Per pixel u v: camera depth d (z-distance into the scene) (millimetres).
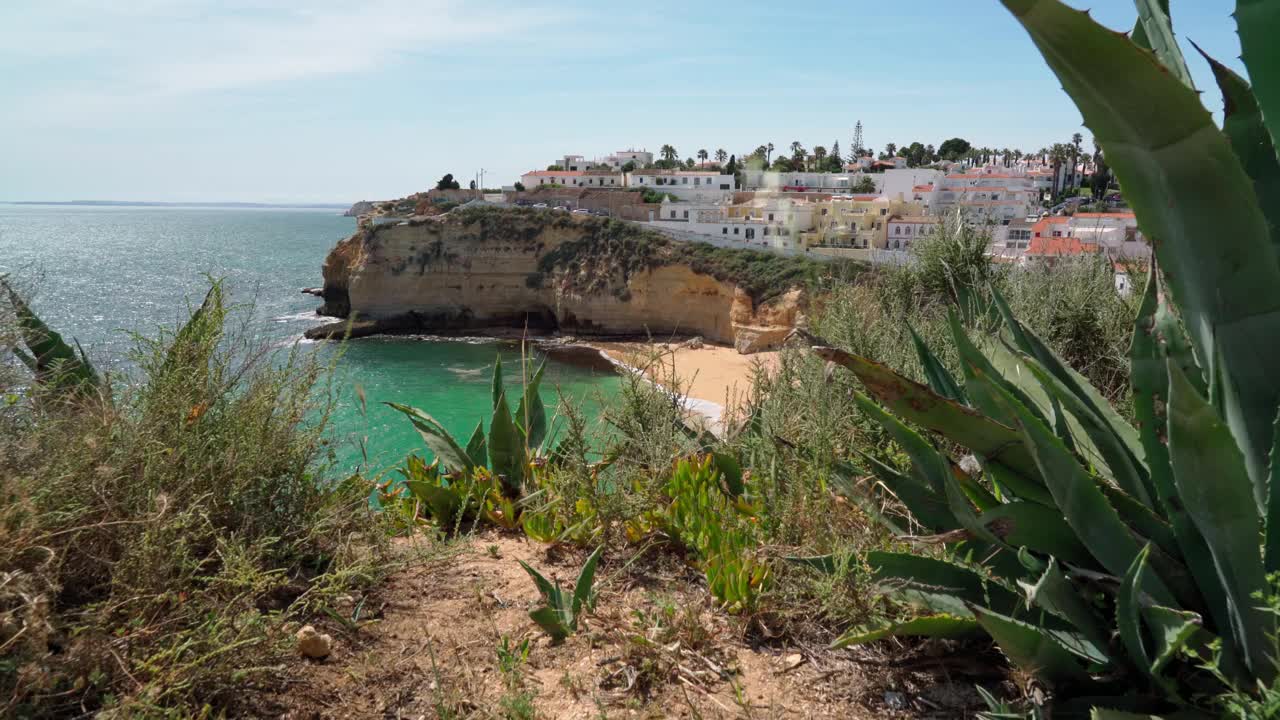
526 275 64000
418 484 3959
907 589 2541
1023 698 2385
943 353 4453
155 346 2801
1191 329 2029
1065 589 2189
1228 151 1627
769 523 3322
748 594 2951
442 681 2486
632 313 60031
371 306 64188
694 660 2674
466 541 3537
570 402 4172
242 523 2803
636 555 3336
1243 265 1794
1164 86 1535
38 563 2113
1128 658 2191
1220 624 2123
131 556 2213
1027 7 1485
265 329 3102
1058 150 102625
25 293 2838
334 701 2334
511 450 4262
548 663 2643
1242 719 1722
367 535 3162
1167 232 1855
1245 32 1648
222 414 2863
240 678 2184
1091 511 2150
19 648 1871
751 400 4609
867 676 2586
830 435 3502
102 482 2311
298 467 3027
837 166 126562
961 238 6680
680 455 4121
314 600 2719
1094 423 2547
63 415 2480
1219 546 1916
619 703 2426
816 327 5492
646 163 137000
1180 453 1841
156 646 2117
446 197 96625
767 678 2592
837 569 2732
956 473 2660
